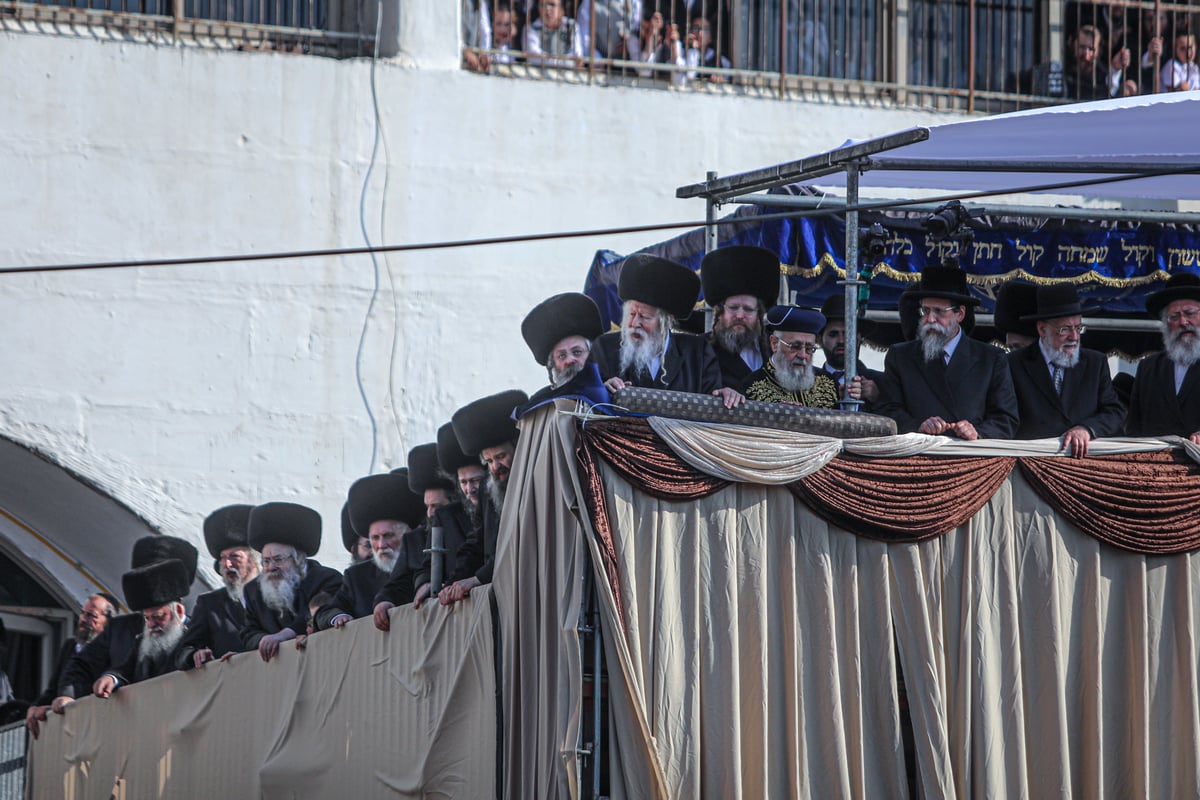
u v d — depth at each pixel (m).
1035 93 48.22
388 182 43.09
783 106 45.91
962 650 24.97
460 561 27.95
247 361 41.88
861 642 24.64
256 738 32.34
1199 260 36.47
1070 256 35.94
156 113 41.78
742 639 23.88
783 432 24.36
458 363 43.12
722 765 23.33
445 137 43.62
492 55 44.72
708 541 23.84
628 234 44.44
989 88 47.97
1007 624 25.22
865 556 24.75
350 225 42.81
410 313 43.00
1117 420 27.86
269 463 41.75
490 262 43.59
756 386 26.31
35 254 40.75
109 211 41.28
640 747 22.67
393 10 43.69
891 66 47.41
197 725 34.09
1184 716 25.94
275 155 42.47
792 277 32.94
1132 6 48.31
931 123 46.97
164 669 36.72
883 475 24.78
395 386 42.72
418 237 43.22
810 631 24.31
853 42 47.31
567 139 44.38
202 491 41.28
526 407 24.59
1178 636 26.23
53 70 41.22
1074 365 27.94
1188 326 28.16
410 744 27.56
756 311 26.89
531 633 23.89
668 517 23.66
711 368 26.75
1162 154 29.61
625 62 45.19
